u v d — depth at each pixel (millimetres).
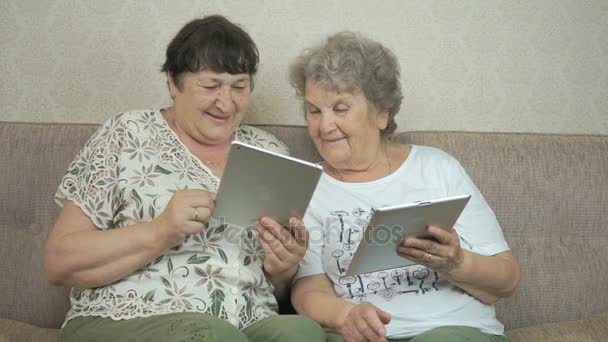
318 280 1457
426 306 1345
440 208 1129
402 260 1290
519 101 1991
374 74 1399
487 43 1979
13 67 1934
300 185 1169
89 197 1338
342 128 1396
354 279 1407
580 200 1730
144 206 1335
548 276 1691
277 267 1345
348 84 1363
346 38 1436
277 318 1274
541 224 1729
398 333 1335
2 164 1675
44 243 1651
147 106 1946
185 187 1373
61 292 1626
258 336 1239
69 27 1923
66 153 1685
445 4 1964
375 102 1420
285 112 1964
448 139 1753
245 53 1418
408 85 1980
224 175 1149
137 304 1256
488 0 1970
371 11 1957
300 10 1942
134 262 1257
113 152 1375
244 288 1366
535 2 1977
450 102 1985
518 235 1731
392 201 1427
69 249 1262
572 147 1764
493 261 1335
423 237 1210
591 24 1984
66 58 1932
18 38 1926
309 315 1356
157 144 1404
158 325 1164
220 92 1405
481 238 1399
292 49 1948
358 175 1480
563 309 1677
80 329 1256
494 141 1763
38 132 1705
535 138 1776
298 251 1331
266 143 1595
